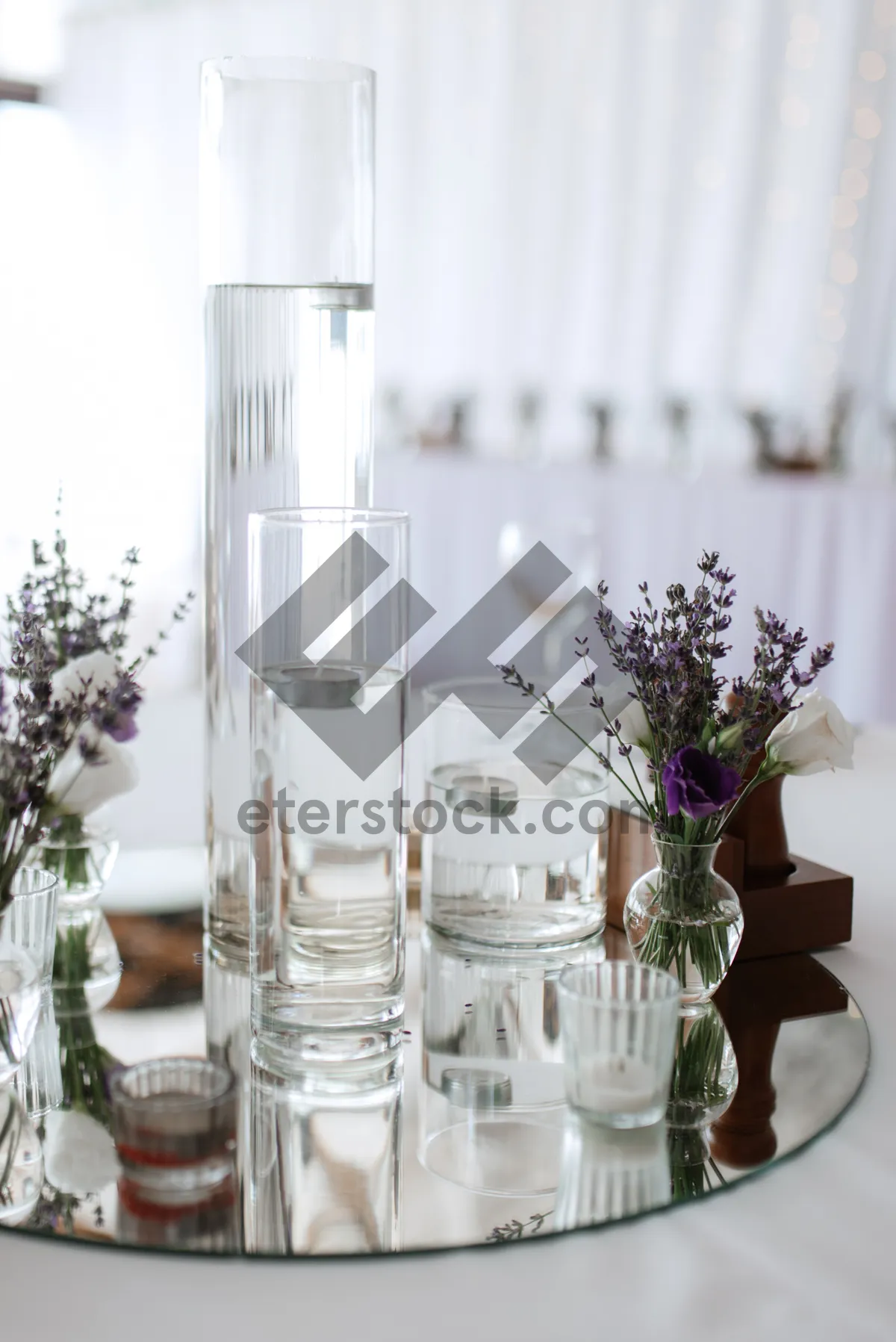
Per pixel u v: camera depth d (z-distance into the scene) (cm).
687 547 355
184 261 491
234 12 477
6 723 76
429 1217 60
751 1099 72
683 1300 55
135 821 123
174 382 497
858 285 388
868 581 334
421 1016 85
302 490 88
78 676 89
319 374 86
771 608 343
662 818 82
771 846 97
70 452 502
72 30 505
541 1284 56
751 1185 64
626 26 414
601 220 431
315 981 76
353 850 75
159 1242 58
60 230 504
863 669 336
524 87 436
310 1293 55
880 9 375
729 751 80
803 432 393
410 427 475
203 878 109
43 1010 84
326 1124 70
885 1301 55
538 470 384
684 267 417
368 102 85
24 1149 66
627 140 420
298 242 85
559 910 94
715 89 404
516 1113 71
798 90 390
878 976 92
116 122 499
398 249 468
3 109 500
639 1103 69
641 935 84
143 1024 82
